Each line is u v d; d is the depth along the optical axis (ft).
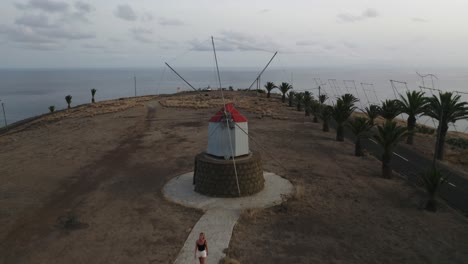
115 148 99.71
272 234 46.85
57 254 42.52
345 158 87.25
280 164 80.12
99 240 45.83
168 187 64.95
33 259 41.55
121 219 52.16
